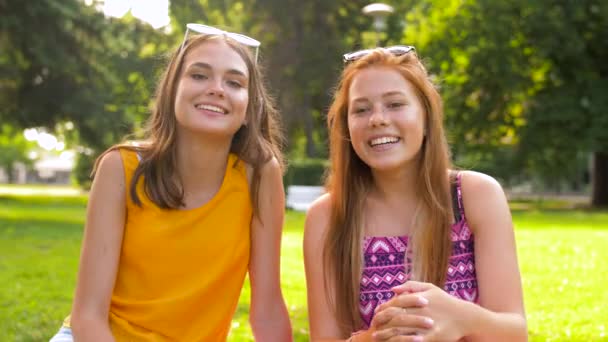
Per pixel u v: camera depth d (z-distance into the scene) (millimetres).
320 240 2945
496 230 2773
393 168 2828
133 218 2844
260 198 2975
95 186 2848
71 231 13047
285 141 3492
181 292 2807
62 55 19453
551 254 9062
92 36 20188
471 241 2834
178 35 27016
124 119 22516
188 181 2889
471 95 26656
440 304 2486
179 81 2861
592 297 6254
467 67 25672
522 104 26984
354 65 2918
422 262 2768
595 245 9984
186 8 27750
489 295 2721
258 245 3016
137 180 2820
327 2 26266
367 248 2850
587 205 27609
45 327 5074
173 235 2803
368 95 2818
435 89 2904
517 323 2619
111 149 2891
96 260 2799
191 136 2838
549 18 24781
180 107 2791
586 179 46812
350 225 2877
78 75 20938
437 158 2848
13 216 17203
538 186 43875
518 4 25047
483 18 25484
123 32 22125
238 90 2854
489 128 26281
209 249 2836
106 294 2797
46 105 21984
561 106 25062
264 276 3027
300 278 7254
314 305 2930
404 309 2473
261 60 3268
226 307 2916
